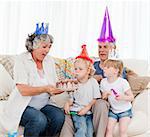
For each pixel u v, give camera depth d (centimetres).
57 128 239
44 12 372
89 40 377
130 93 253
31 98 241
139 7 376
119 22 377
